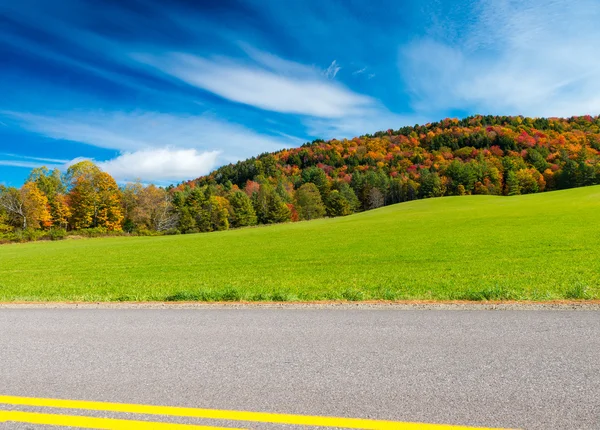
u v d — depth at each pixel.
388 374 4.16
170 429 3.22
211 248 36.91
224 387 4.02
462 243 27.41
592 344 4.79
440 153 163.88
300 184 155.00
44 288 15.40
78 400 3.85
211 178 189.12
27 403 3.80
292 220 114.50
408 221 51.53
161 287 14.87
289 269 20.03
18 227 74.31
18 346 5.78
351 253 26.22
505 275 14.41
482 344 4.98
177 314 7.75
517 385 3.76
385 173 154.00
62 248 45.81
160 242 49.19
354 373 4.23
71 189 79.62
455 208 67.19
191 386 4.08
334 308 7.73
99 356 5.18
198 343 5.61
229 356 4.98
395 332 5.71
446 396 3.60
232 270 20.78
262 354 5.00
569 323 5.76
